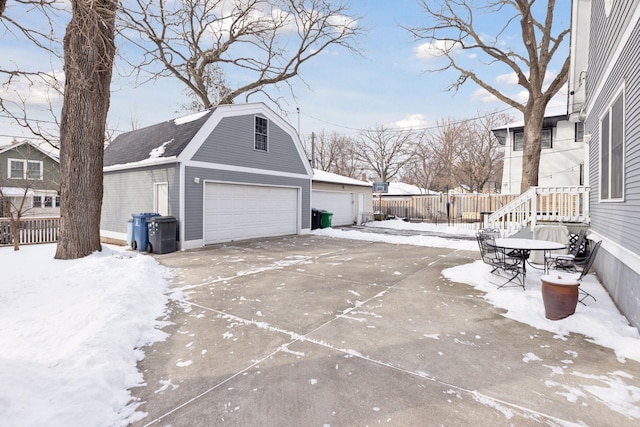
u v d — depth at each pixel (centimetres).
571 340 355
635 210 394
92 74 735
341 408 239
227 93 1497
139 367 304
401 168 4166
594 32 698
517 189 2175
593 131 717
